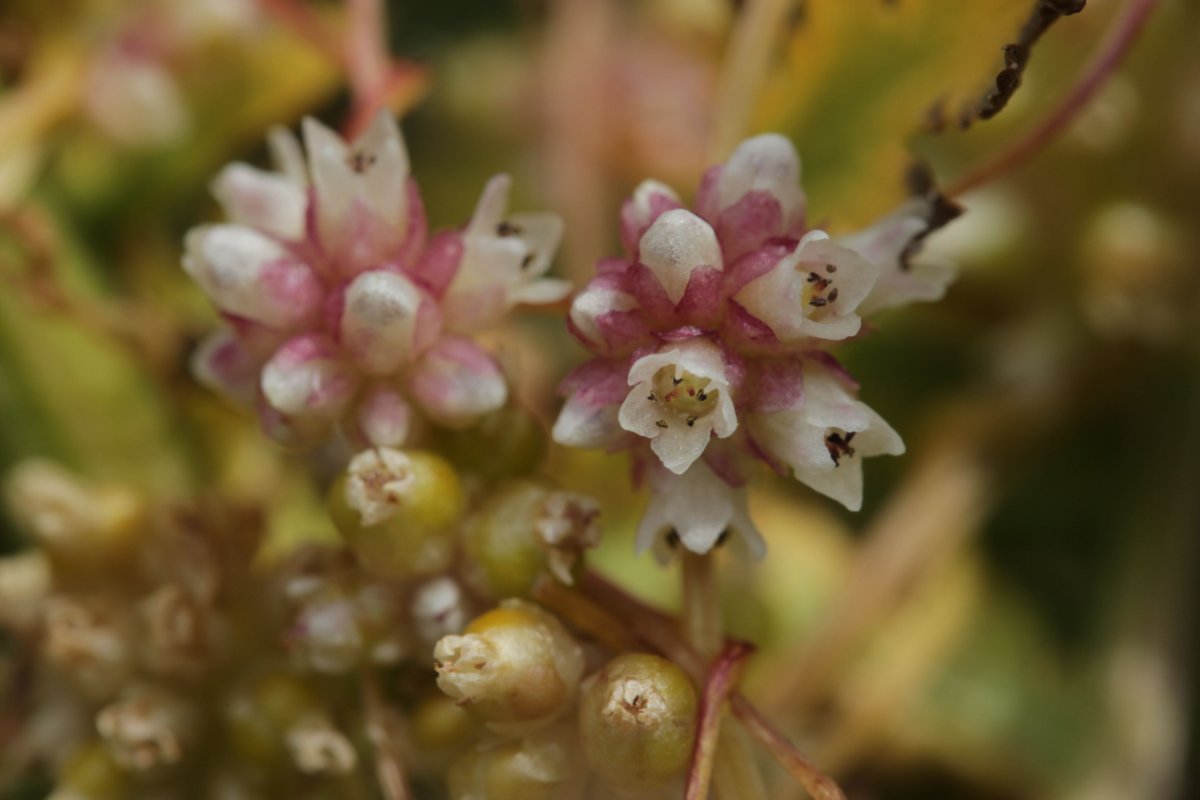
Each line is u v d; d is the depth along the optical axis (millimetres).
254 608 107
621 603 102
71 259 127
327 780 107
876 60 109
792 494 128
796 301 97
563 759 99
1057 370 128
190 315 127
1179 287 126
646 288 98
